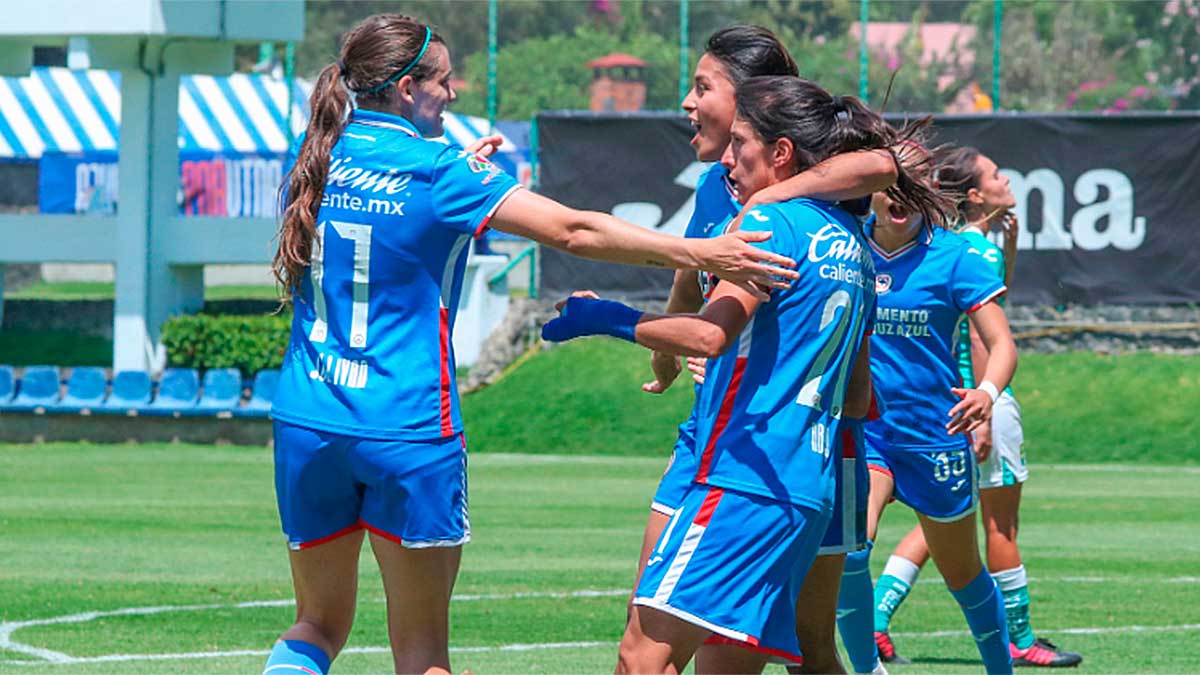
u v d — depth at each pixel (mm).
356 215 15766
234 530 43000
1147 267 76438
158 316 78250
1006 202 24078
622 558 38156
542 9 136125
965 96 98750
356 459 15797
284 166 89375
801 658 15750
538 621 29047
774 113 15555
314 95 16344
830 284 15086
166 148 78375
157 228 78250
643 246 14836
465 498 16391
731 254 14547
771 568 14930
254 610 30125
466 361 77688
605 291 79500
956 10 99500
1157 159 76188
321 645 16641
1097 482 57500
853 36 101438
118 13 73625
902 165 16953
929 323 21516
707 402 15992
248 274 148750
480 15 138375
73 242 79375
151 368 77875
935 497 21672
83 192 105562
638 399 71562
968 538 21969
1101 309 76688
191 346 74312
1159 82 97688
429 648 16438
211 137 107500
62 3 73688
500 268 80938
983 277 21375
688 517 15078
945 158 23922
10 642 26469
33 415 69500
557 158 79438
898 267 21562
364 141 15992
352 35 16422
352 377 15859
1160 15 97750
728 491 14883
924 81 99375
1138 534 43406
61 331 102812
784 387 14945
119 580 33969
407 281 15812
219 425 68750
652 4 115562
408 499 15859
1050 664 25016
